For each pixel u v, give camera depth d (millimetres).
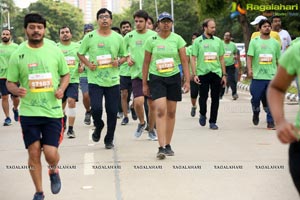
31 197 6770
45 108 6273
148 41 8758
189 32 62188
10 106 18859
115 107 9664
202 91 11984
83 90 12977
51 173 6441
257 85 11539
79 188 7051
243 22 28484
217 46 11812
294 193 6605
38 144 6285
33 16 6328
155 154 9117
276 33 12852
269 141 10172
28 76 6293
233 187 6941
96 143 10445
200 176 7527
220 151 9250
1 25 85312
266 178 7355
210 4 29328
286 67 3949
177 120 13617
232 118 13633
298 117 4074
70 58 11539
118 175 7688
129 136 11258
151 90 8719
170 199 6461
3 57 13508
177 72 8734
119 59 9711
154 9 66812
